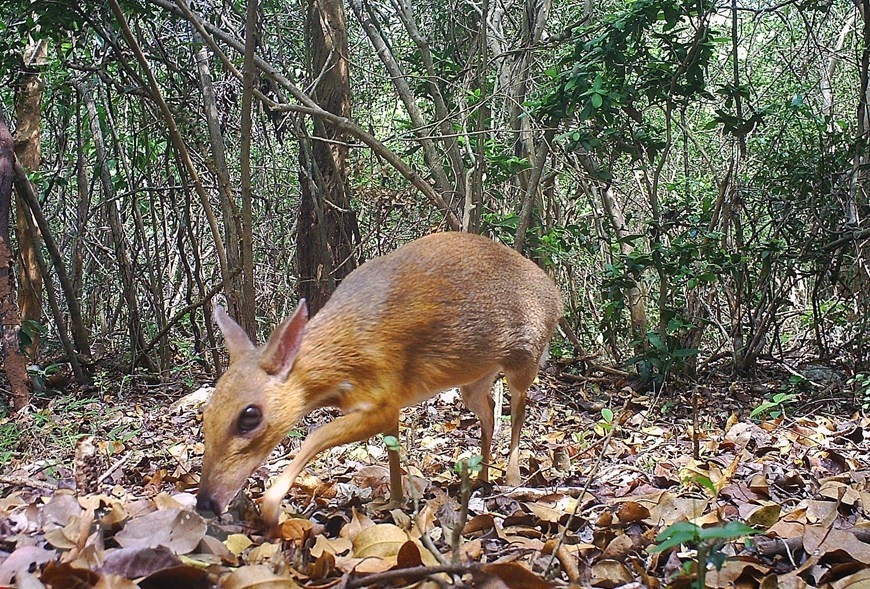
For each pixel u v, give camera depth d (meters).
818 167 1.59
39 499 0.75
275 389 0.69
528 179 1.75
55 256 1.61
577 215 2.06
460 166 1.67
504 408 1.37
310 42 1.75
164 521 0.59
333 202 1.75
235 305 1.50
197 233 2.11
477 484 0.88
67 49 1.79
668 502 0.73
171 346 1.99
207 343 1.96
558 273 1.92
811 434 1.12
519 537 0.68
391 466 0.77
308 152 1.69
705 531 0.46
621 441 1.13
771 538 0.66
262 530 0.69
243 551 0.62
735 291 1.69
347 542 0.63
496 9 2.04
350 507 0.77
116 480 0.89
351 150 1.90
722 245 1.60
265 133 1.87
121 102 2.15
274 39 2.11
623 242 1.65
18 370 1.29
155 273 2.16
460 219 1.65
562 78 1.52
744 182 1.69
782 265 1.62
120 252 1.79
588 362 1.63
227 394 0.68
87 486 0.79
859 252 1.53
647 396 1.47
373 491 0.84
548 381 1.59
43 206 2.11
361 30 2.23
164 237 2.02
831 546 0.62
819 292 1.87
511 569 0.52
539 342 0.92
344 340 0.73
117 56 1.56
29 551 0.55
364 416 0.74
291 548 0.63
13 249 1.93
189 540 0.58
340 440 0.73
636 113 1.57
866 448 1.06
